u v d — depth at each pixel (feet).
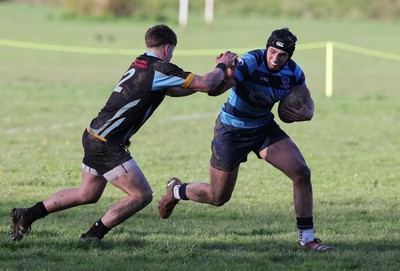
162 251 71.36
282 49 70.74
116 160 69.05
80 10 560.61
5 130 163.32
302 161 74.38
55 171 122.83
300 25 540.11
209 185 77.56
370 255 71.92
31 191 106.52
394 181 121.60
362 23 568.82
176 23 542.98
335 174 126.72
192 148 148.97
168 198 80.33
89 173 70.33
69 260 67.15
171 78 67.67
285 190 112.37
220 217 92.84
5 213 90.53
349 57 362.53
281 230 84.28
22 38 411.95
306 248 74.18
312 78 284.82
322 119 191.72
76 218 88.22
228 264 67.10
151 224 86.53
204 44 400.67
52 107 198.18
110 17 553.23
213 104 215.10
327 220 91.91
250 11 631.56
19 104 200.75
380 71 312.09
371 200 106.01
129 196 70.33
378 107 213.05
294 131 173.06
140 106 68.28
